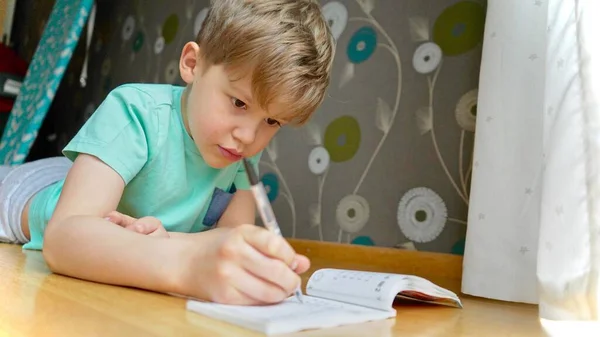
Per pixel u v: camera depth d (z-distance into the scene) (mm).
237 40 778
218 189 1083
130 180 939
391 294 670
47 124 2932
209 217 1114
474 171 1021
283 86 765
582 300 750
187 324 496
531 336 638
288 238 1766
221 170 1051
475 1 1439
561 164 802
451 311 777
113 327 464
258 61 761
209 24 880
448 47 1476
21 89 2408
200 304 557
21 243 1230
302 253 1701
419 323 637
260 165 1882
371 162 1593
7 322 454
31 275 714
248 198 1148
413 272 1424
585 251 761
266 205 572
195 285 595
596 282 741
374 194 1575
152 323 490
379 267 1475
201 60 869
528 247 932
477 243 988
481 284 973
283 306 585
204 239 640
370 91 1622
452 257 1388
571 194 786
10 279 671
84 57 2766
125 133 879
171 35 2260
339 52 1708
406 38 1564
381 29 1623
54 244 714
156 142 930
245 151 837
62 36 2137
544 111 875
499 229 963
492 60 1013
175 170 974
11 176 1283
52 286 641
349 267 1422
